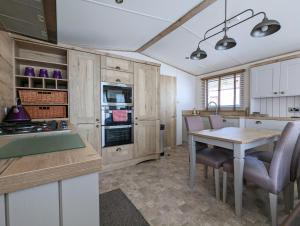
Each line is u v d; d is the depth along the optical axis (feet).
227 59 11.76
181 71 15.03
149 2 6.61
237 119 11.04
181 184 7.31
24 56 7.87
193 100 15.83
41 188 1.61
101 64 8.82
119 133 9.49
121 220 5.03
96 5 6.62
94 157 2.01
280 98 10.36
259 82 10.57
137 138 10.08
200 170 9.00
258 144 5.82
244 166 5.31
